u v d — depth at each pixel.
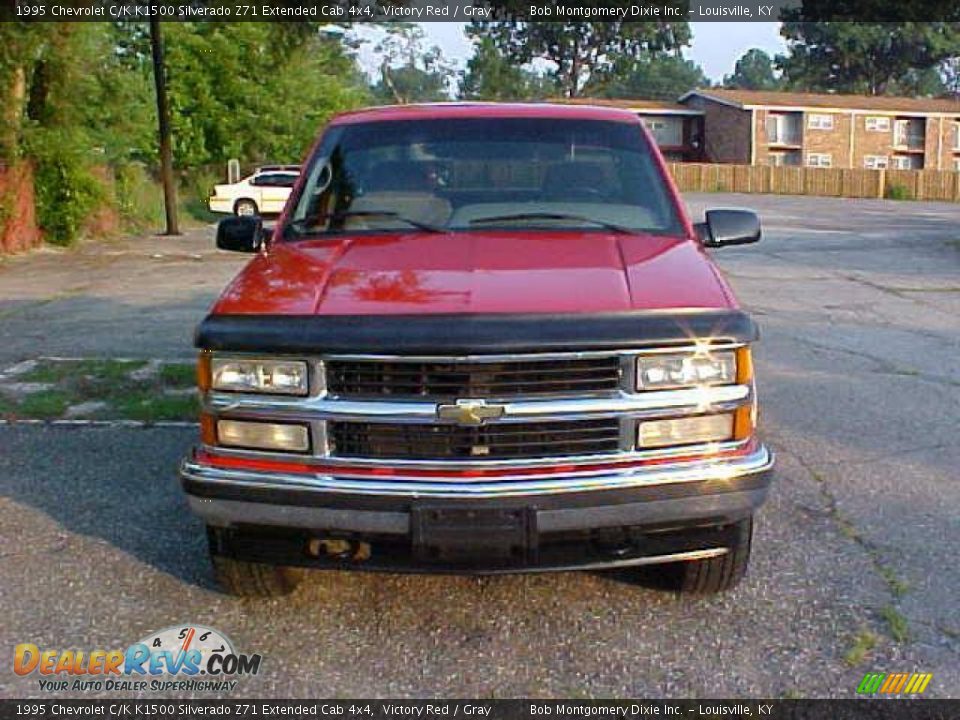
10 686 3.35
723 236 4.57
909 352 8.79
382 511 3.24
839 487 5.19
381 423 3.22
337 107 36.50
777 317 10.76
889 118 57.59
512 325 3.15
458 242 4.02
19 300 12.11
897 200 45.50
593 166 4.59
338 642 3.63
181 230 23.66
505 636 3.66
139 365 8.13
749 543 3.74
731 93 59.41
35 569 4.25
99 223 21.30
